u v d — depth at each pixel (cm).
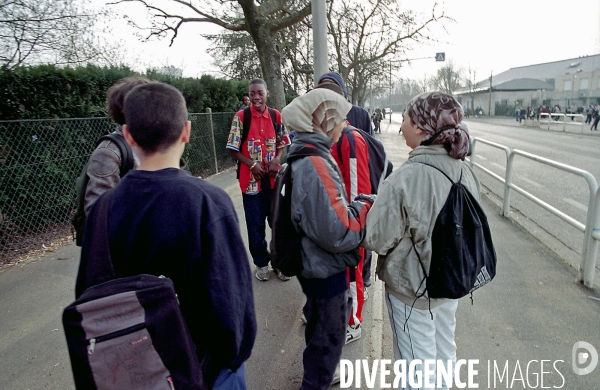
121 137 176
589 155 1239
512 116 5388
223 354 118
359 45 1911
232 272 117
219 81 1070
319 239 172
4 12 755
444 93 165
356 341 271
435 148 164
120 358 101
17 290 359
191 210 112
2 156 449
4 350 266
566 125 2592
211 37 2327
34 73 494
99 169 166
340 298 192
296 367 247
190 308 116
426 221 161
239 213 598
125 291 102
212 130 968
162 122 117
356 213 183
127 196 114
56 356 259
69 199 532
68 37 870
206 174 948
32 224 483
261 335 281
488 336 281
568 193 735
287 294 338
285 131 354
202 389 111
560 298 331
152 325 102
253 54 2419
